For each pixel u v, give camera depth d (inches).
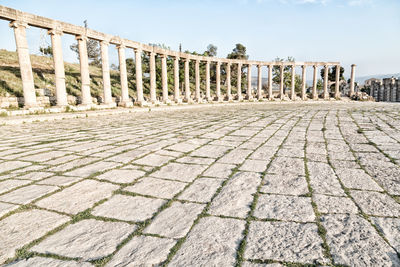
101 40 806.5
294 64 1556.3
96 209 130.0
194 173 186.2
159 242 101.3
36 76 872.3
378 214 122.3
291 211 126.6
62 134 365.4
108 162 215.2
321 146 272.8
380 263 87.9
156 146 276.4
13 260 91.0
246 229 110.5
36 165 208.5
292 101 1470.2
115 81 1251.2
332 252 94.1
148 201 139.5
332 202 136.2
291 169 194.1
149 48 991.0
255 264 87.6
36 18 615.2
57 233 108.1
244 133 360.5
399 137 313.7
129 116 653.9
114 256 92.6
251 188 157.1
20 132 391.5
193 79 1893.5
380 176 176.2
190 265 87.4
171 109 923.4
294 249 96.1
